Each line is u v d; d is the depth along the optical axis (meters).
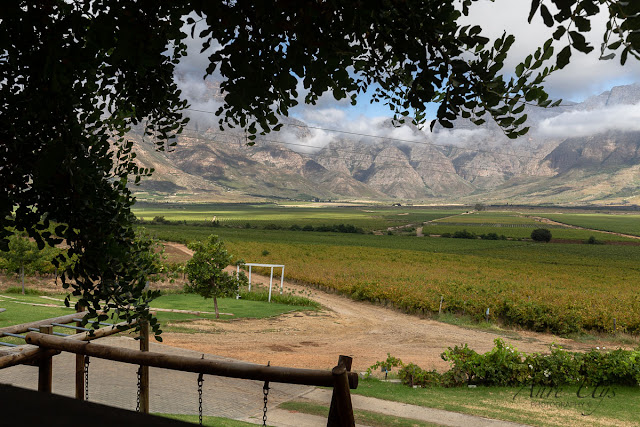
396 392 11.48
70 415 0.78
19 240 26.22
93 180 2.45
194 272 24.02
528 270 67.62
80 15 2.05
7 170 2.29
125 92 2.71
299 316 28.44
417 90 2.12
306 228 159.50
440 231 164.62
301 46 2.05
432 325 29.12
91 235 2.52
